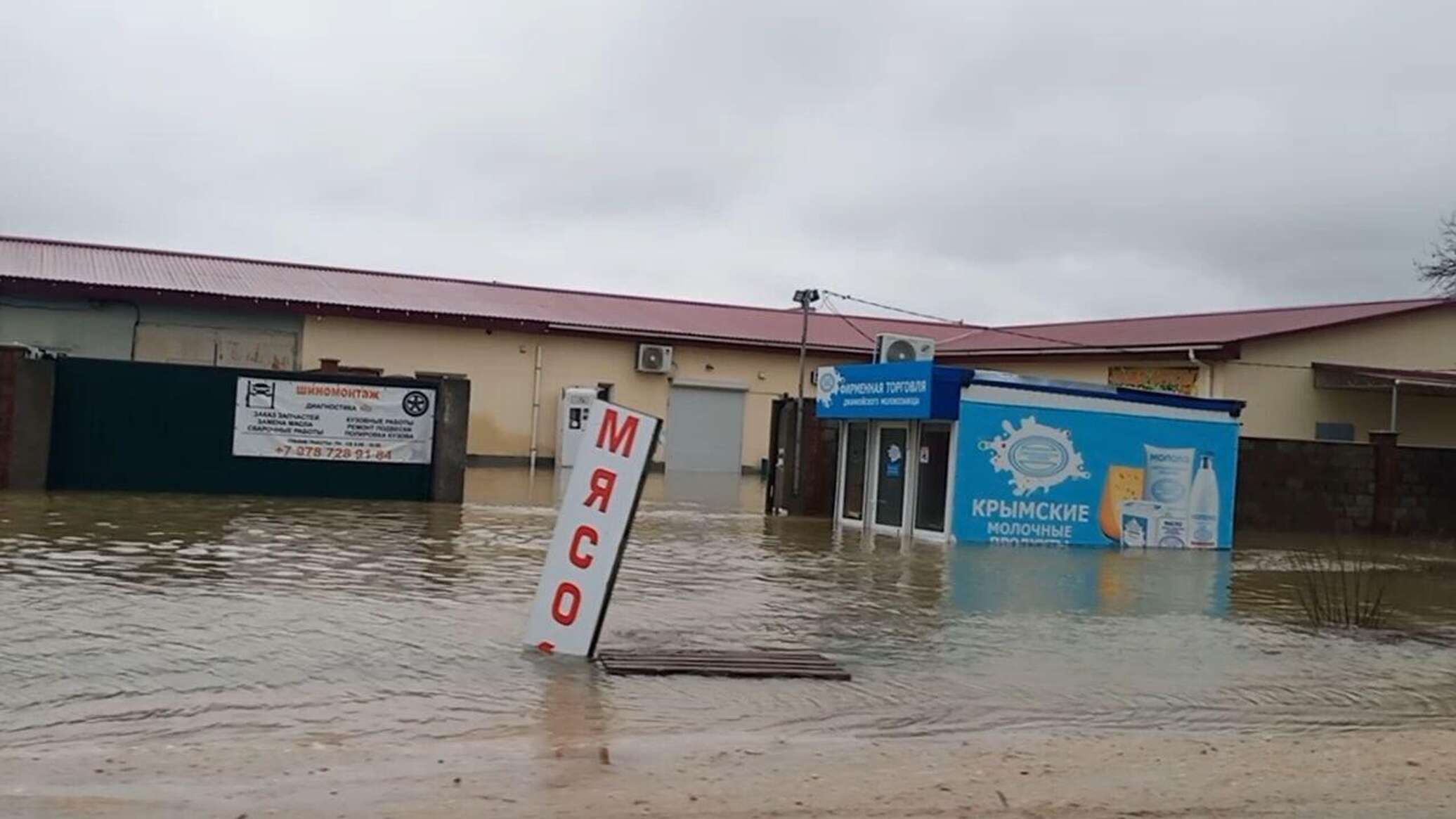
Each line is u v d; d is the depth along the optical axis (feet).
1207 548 68.39
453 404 68.13
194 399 64.75
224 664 28.17
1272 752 26.00
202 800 19.31
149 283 110.52
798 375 131.85
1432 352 106.11
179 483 64.59
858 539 62.90
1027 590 47.19
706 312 146.72
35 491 61.67
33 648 28.50
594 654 30.96
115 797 19.26
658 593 41.22
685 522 67.15
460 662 29.81
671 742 24.44
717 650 32.91
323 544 47.85
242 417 65.41
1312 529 80.74
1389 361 104.37
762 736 25.35
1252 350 99.60
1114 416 66.69
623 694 27.99
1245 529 79.20
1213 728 28.53
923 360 71.97
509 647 31.48
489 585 40.45
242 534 49.42
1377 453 82.12
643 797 20.51
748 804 20.33
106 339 108.17
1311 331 101.09
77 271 112.16
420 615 34.68
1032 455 64.90
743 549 55.16
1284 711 30.53
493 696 27.04
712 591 42.50
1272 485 79.82
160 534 47.75
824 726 26.66
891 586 46.16
